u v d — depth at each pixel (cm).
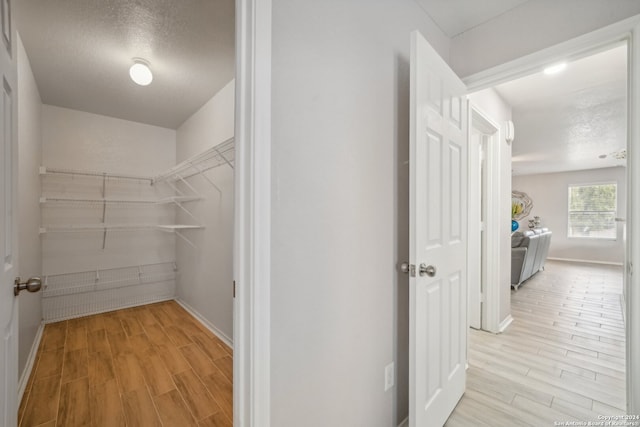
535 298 379
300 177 97
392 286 139
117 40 189
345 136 113
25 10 160
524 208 786
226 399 175
